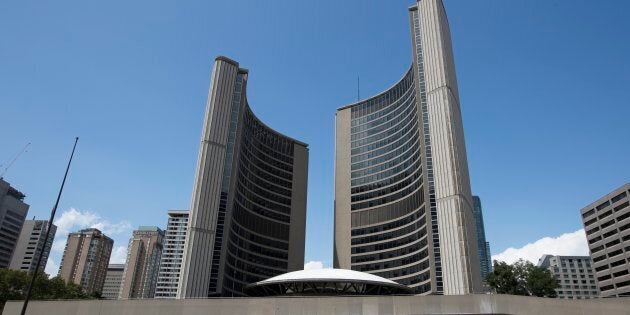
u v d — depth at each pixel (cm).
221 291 9544
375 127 14650
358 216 13762
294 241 13650
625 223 15775
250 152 13000
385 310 4662
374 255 12812
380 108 14738
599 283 16700
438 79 9862
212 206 9869
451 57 10619
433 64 10100
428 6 10788
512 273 8025
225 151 10556
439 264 10181
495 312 4497
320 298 4788
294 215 14025
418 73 11181
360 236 13425
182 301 4959
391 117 14125
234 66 11519
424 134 11106
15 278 8650
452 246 8331
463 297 4606
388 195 13200
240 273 11375
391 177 13312
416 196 11788
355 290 6719
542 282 7725
